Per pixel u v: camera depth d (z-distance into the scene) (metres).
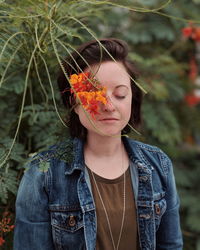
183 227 2.84
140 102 1.35
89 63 1.17
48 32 1.31
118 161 1.24
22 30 1.36
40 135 1.55
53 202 1.18
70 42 1.68
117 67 1.14
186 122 3.15
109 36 2.57
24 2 1.32
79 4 1.44
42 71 1.52
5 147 1.42
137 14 2.73
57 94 1.54
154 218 1.25
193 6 2.78
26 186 1.19
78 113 1.20
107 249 1.18
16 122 1.55
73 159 1.20
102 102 1.08
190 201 2.86
